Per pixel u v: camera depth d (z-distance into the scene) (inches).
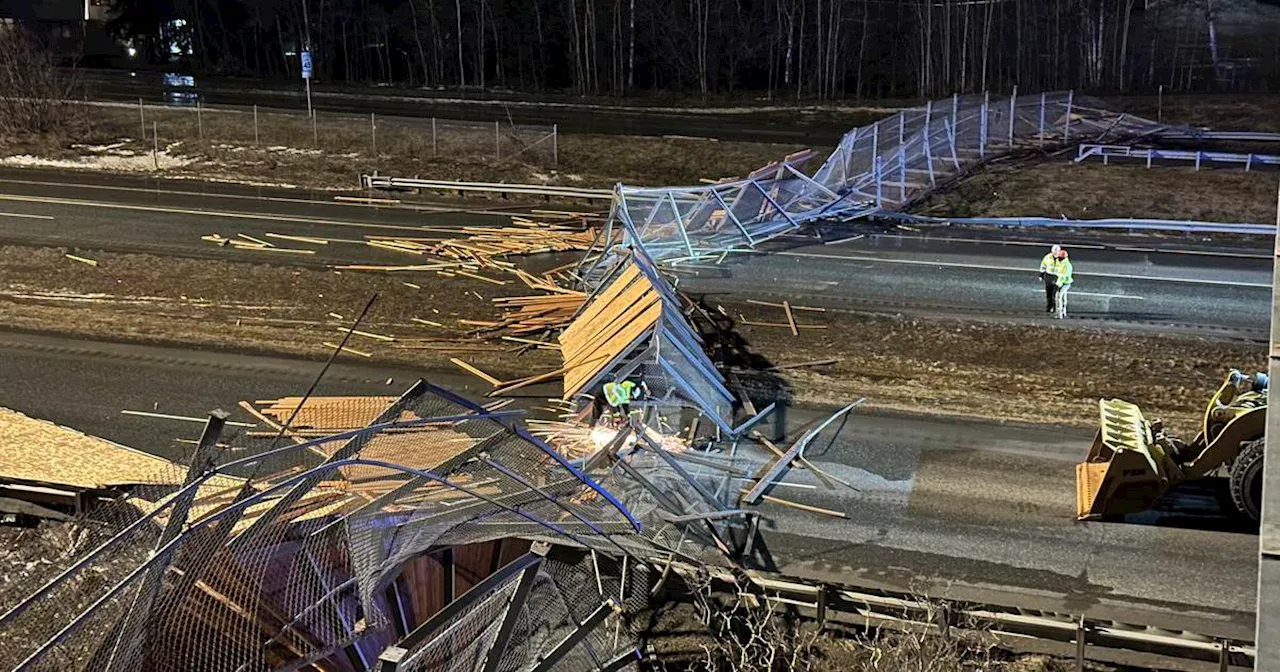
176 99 2218.3
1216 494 682.2
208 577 348.2
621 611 486.0
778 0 2427.4
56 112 1833.2
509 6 2600.9
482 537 425.1
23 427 773.9
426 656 362.9
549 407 831.1
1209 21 2447.1
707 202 1257.4
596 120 2090.3
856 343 973.8
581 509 489.1
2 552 578.9
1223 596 573.3
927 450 754.8
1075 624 486.9
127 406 823.1
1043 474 717.3
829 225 1373.0
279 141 1795.0
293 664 347.3
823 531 643.5
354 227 1362.0
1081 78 2396.7
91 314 1031.6
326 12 2704.2
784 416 812.6
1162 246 1282.0
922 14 2400.3
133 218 1389.0
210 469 380.2
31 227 1334.9
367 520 398.0
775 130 1990.7
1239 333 987.9
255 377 885.2
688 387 781.9
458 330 999.6
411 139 1788.9
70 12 3014.3
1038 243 1298.0
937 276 1167.6
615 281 939.3
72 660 381.4
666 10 2502.5
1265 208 1395.2
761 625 490.0
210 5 2827.3
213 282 1133.7
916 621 497.0
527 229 1352.1
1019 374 897.5
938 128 1569.9
